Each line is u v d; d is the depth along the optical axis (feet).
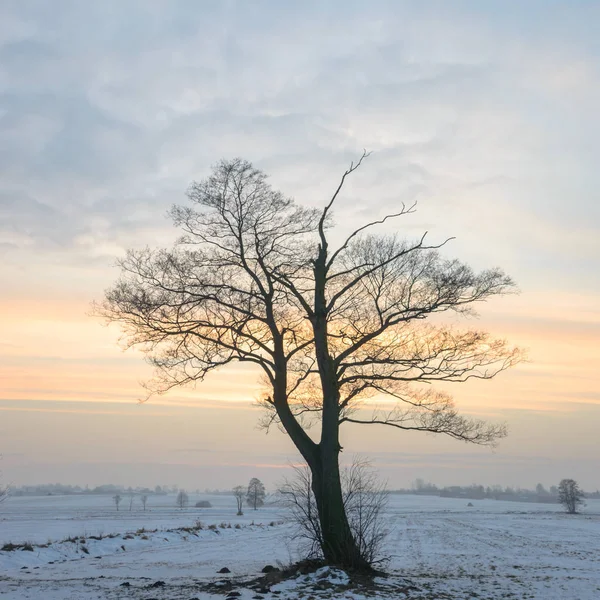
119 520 251.80
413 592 39.68
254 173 52.16
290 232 52.49
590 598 40.22
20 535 138.72
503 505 629.92
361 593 37.81
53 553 78.23
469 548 94.32
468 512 347.97
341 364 50.98
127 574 55.98
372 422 50.47
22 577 54.34
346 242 51.85
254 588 41.04
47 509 533.55
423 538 118.42
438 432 49.65
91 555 82.23
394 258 49.70
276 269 51.52
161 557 76.84
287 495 47.62
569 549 95.55
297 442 49.39
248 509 495.41
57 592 42.50
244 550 86.89
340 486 47.01
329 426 48.24
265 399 53.52
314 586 39.63
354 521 46.39
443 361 49.52
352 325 52.06
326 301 53.31
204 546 95.76
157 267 49.98
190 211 51.67
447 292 48.16
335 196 52.95
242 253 51.75
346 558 44.91
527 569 61.77
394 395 51.29
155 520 252.01
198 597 38.29
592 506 653.71
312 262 52.13
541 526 178.91
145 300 49.11
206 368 51.44
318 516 46.65
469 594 40.34
